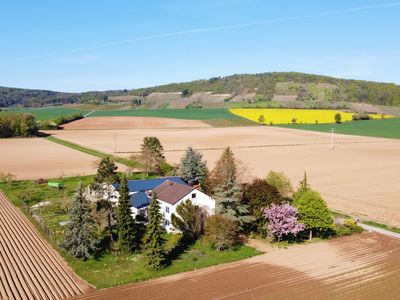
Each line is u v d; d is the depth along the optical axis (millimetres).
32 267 42719
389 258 46562
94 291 37875
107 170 52719
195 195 54844
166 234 52250
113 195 52406
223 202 52438
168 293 37500
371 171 97688
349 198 74062
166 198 55125
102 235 51188
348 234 55219
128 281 39719
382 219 62125
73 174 90812
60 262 44344
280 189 62188
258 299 36406
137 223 53000
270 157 115688
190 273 42125
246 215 53688
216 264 44438
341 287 38938
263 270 42969
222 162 66312
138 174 88188
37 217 59062
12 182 82562
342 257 46875
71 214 45656
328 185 83500
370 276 41531
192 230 51094
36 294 36812
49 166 99875
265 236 53531
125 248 46844
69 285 39000
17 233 53000
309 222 52312
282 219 51531
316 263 45031
